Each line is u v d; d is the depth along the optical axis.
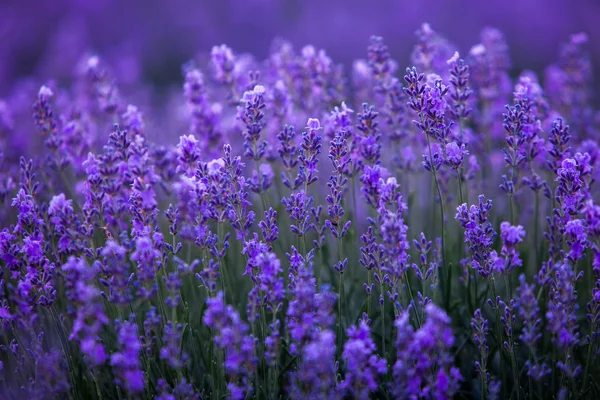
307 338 0.89
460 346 0.96
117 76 1.69
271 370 0.95
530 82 1.03
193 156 0.95
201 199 0.93
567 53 1.17
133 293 1.00
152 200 0.92
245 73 1.13
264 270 0.90
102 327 0.98
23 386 0.92
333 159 0.95
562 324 0.91
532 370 0.91
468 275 0.98
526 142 0.99
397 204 0.93
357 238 1.06
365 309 0.98
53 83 1.19
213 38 2.64
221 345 0.88
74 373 0.95
